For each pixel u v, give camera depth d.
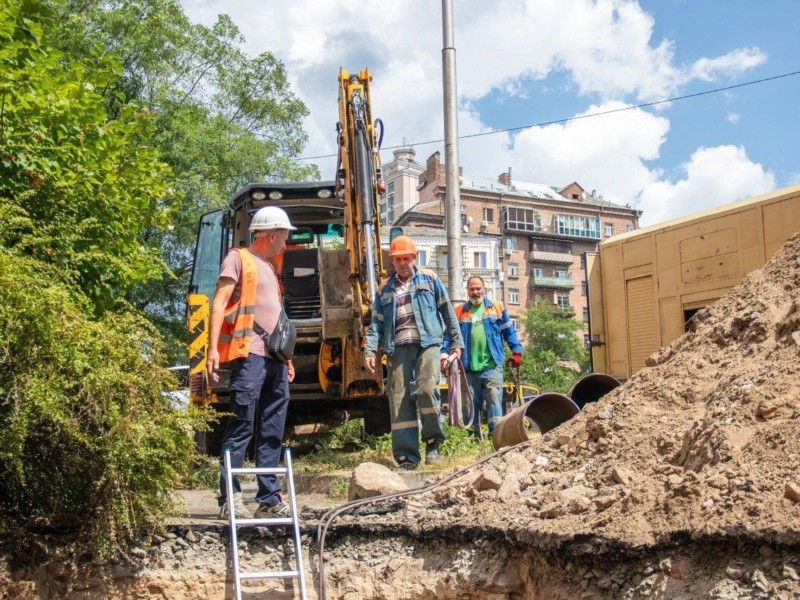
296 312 10.36
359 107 9.40
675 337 9.76
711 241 9.35
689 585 3.74
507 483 5.32
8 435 4.56
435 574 4.99
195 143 23.48
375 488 5.94
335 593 5.20
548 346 65.62
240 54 26.45
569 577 4.24
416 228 70.88
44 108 6.16
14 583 4.86
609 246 10.88
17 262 4.88
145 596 5.11
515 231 79.69
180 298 23.22
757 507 3.72
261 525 5.31
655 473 4.61
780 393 4.48
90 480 5.11
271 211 5.77
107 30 22.91
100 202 6.57
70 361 4.78
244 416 5.45
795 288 5.48
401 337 7.54
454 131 12.52
